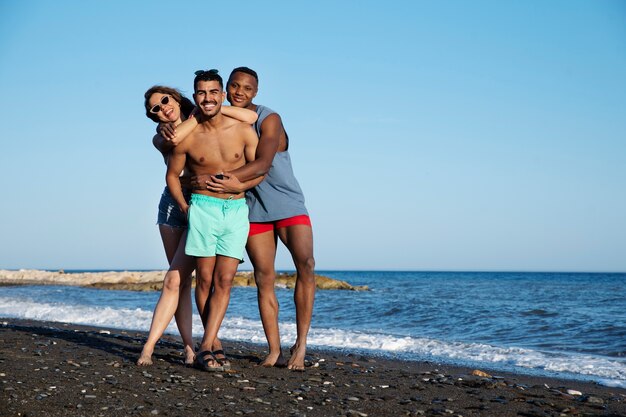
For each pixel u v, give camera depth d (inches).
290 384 182.4
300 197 207.2
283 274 1621.6
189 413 140.4
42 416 133.1
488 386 201.9
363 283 2335.1
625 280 3088.1
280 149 206.2
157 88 196.7
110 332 356.2
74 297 971.3
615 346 370.6
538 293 1407.5
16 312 538.0
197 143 192.5
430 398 174.6
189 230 193.8
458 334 454.0
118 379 175.5
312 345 338.0
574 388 219.5
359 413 147.9
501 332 463.5
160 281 1619.1
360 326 509.4
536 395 187.8
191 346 212.4
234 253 195.0
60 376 176.9
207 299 202.1
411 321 549.3
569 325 496.7
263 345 319.0
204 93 186.5
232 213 193.5
